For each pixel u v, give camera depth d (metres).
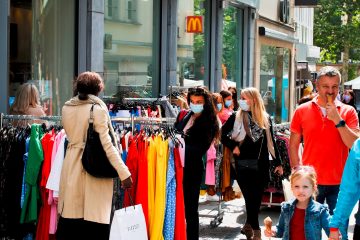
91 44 13.86
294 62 34.62
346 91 25.53
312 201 7.54
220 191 11.73
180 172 9.36
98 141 8.16
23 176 8.98
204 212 13.16
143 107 13.66
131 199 8.95
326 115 8.47
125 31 15.80
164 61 17.61
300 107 8.72
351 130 8.30
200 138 10.05
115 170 8.15
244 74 24.78
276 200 13.52
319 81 8.42
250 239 10.84
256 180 10.69
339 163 8.45
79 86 8.33
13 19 11.98
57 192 8.77
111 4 15.17
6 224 9.02
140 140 9.16
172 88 16.31
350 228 12.30
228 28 22.97
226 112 13.73
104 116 8.22
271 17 29.02
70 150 8.31
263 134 10.66
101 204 8.23
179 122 10.26
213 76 21.20
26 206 8.96
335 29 66.69
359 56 71.12
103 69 14.63
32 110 10.95
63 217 8.26
